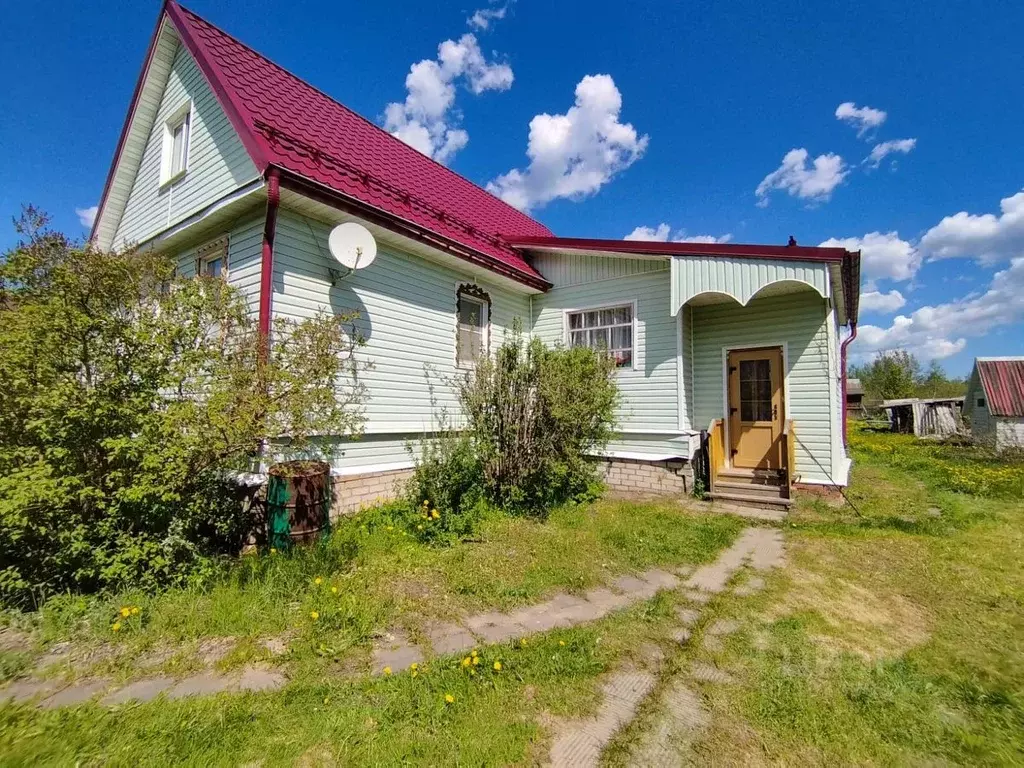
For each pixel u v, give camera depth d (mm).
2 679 2867
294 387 4664
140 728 2449
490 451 6852
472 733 2518
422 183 9969
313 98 9234
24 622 3430
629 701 2871
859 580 4750
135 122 8570
